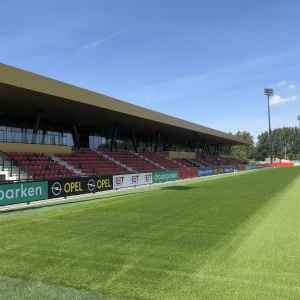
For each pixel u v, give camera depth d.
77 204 12.55
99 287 4.21
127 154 34.44
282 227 7.67
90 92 21.08
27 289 4.18
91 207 11.66
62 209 11.22
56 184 13.42
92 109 23.06
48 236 7.12
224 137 51.06
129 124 32.44
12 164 18.41
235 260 5.21
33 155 21.19
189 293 3.98
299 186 19.39
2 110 23.16
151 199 13.96
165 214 9.86
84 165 24.41
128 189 19.33
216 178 30.00
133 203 12.66
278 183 22.16
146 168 32.31
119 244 6.33
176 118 34.19
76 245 6.31
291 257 5.33
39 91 17.19
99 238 6.86
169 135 46.28
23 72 16.27
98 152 30.20
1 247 6.24
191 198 14.09
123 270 4.84
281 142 148.88
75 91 19.77
